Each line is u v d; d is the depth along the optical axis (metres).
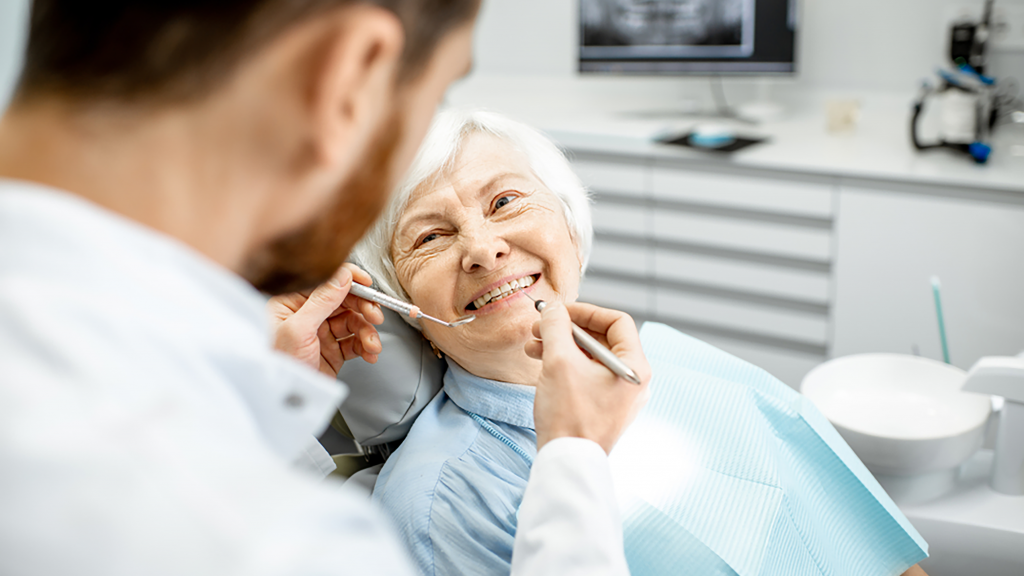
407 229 1.14
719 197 2.85
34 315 0.32
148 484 0.30
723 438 1.13
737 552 0.99
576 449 0.69
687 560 0.99
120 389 0.32
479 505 1.00
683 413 1.17
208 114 0.38
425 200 1.12
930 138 2.80
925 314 2.61
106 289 0.35
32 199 0.34
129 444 0.31
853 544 1.18
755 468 1.09
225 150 0.39
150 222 0.39
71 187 0.37
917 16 2.99
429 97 0.45
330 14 0.38
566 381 0.72
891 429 1.32
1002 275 2.45
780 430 1.23
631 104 3.59
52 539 0.29
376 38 0.39
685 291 3.05
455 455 1.05
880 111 3.15
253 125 0.39
